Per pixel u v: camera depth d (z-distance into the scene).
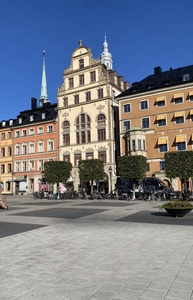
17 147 70.31
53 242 10.70
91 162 46.19
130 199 38.34
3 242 10.90
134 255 8.52
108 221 16.19
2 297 5.59
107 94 56.66
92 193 42.84
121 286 6.04
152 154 50.00
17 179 68.06
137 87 53.44
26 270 7.30
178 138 47.66
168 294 5.58
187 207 17.20
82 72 60.47
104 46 105.56
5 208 25.55
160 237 11.09
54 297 5.55
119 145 57.75
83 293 5.71
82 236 11.72
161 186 41.25
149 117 50.94
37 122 66.75
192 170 35.69
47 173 50.06
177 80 50.34
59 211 22.91
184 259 7.97
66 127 61.69
